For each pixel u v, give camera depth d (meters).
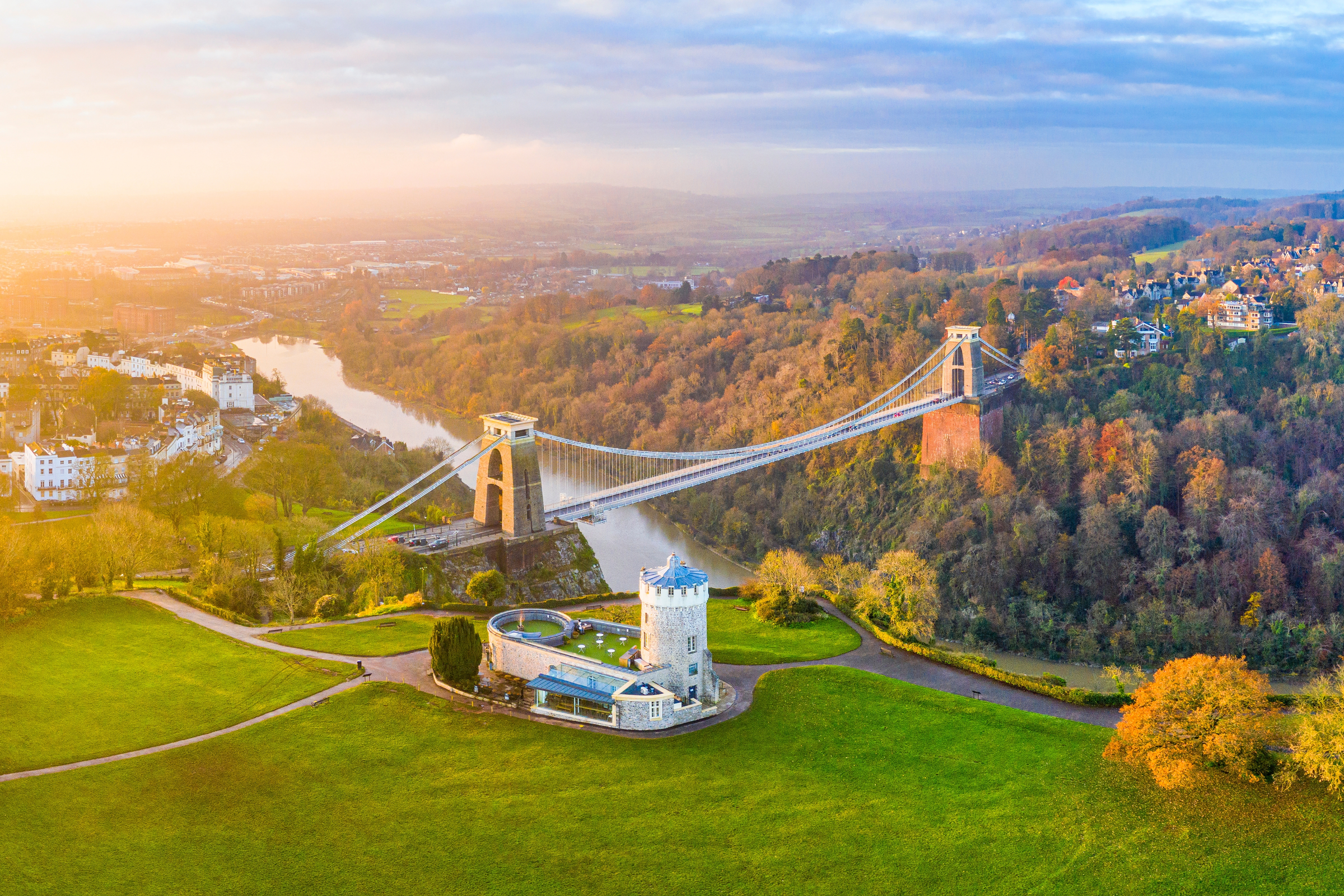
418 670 124.69
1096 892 85.12
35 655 129.50
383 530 198.62
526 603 178.00
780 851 90.38
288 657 129.38
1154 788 97.94
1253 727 98.19
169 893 84.75
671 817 94.94
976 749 106.94
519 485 189.25
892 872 87.88
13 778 99.00
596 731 109.50
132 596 155.88
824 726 111.62
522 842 91.50
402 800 97.25
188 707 114.88
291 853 89.81
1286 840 89.44
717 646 137.12
